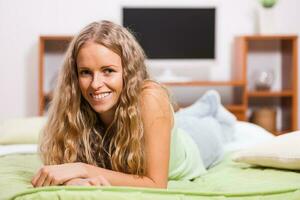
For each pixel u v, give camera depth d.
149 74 1.45
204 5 3.74
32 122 2.58
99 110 1.28
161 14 3.54
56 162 1.42
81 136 1.41
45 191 1.02
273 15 3.65
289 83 3.67
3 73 3.69
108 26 1.31
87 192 1.02
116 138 1.33
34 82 3.72
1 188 1.23
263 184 1.37
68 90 1.40
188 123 1.98
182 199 1.04
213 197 1.06
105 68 1.25
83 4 3.72
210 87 3.84
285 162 1.57
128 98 1.31
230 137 2.31
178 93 3.83
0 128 2.57
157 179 1.26
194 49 3.59
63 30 3.71
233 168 1.72
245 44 3.51
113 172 1.21
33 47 3.70
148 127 1.29
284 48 3.77
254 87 3.81
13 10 3.67
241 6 3.82
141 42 3.54
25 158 2.01
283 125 3.83
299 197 1.11
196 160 1.69
